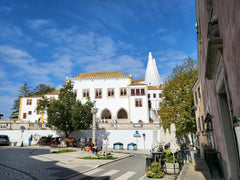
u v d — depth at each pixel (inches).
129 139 1243.2
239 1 116.4
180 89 981.8
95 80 1854.1
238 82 139.3
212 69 242.5
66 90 1229.7
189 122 914.1
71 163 478.6
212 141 428.1
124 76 1857.8
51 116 1131.9
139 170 417.4
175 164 414.0
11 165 412.8
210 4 229.5
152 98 2042.3
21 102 1913.1
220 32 182.2
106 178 334.3
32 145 1095.6
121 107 1768.0
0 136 1017.5
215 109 317.7
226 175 276.7
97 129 1270.9
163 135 706.2
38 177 315.6
